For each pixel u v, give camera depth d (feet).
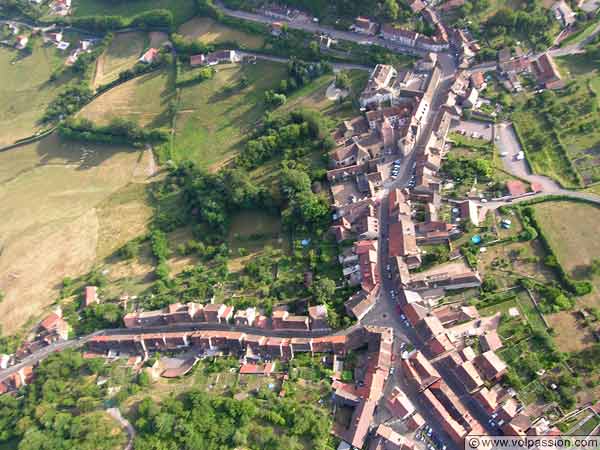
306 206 619.26
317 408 486.38
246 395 512.22
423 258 562.66
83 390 548.31
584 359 475.31
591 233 553.64
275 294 595.47
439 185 609.83
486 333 501.56
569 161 611.06
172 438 483.10
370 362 505.66
